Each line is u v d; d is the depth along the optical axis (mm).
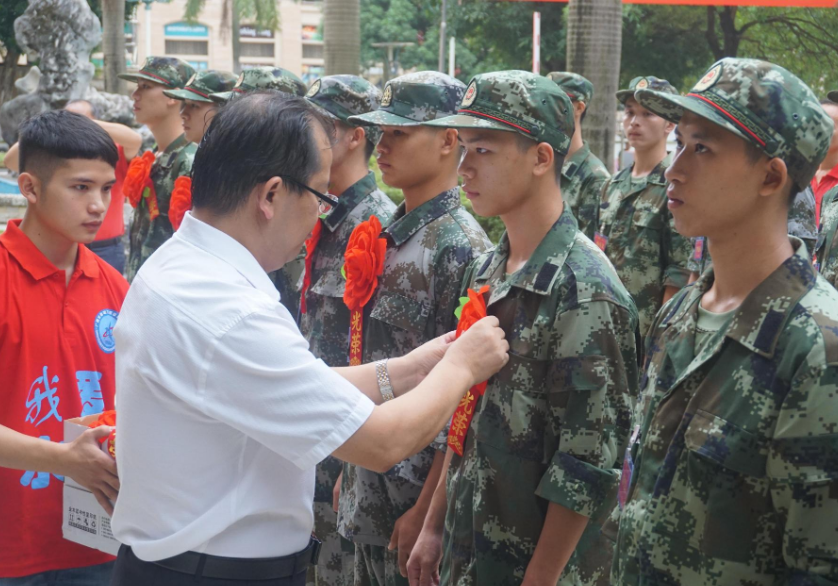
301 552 1632
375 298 2572
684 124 1500
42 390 2217
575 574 2020
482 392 2004
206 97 4543
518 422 1930
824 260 3570
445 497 2248
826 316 1378
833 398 1330
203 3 32406
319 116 1632
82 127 2209
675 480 1496
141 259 4930
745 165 1436
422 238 2504
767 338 1409
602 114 8023
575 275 1897
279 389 1479
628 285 4582
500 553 1972
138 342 1527
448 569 2107
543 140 1952
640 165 4770
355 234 2623
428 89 2506
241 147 1554
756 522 1413
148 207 4910
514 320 1962
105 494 1932
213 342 1476
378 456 1539
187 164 4684
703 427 1455
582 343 1854
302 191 1602
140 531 1593
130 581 1600
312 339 2943
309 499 1633
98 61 19219
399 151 2518
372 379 2006
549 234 1981
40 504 2158
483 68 19891
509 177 1970
